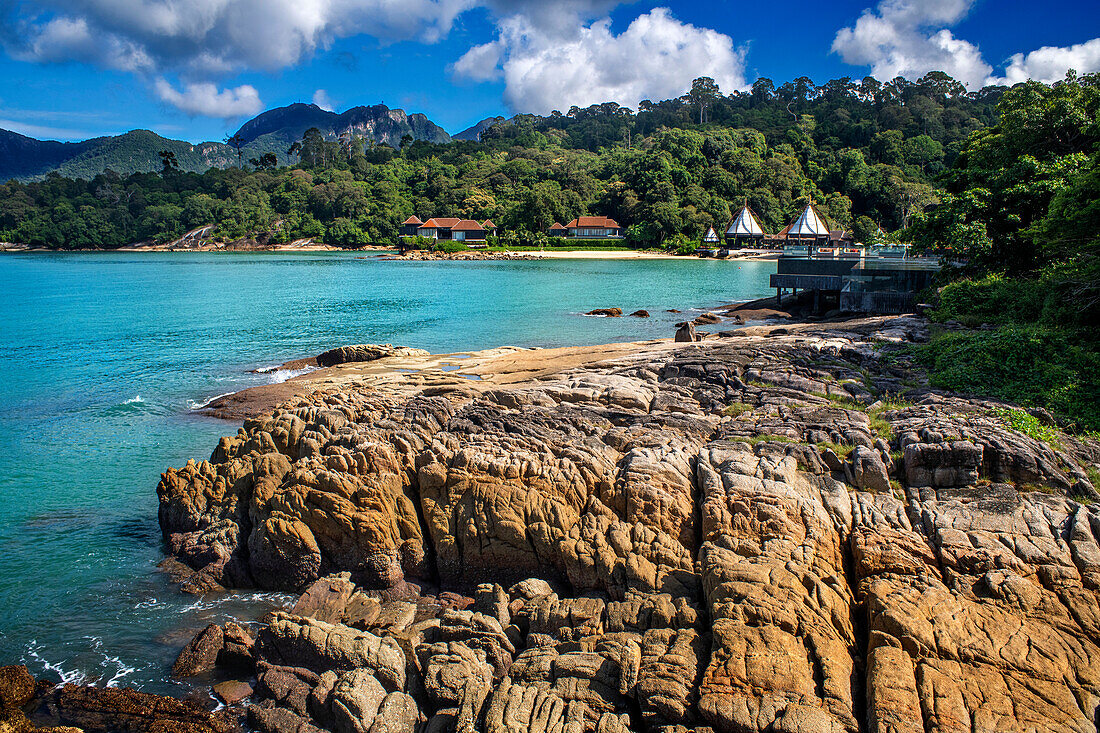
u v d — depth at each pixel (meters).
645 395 21.25
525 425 18.39
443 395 23.41
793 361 24.03
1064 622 10.88
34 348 40.09
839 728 9.46
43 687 12.39
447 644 12.27
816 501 14.26
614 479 15.29
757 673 10.20
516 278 88.88
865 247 66.50
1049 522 13.23
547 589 14.05
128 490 20.72
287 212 192.25
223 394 30.28
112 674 12.98
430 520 15.73
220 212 191.00
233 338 43.19
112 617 14.73
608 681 10.88
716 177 157.75
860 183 155.88
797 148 187.00
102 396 30.02
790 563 12.37
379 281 85.00
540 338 42.62
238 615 14.91
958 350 22.80
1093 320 24.03
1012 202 34.62
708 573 12.48
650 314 52.72
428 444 17.11
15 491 20.55
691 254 138.88
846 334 30.17
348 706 11.12
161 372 34.22
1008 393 19.89
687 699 10.16
